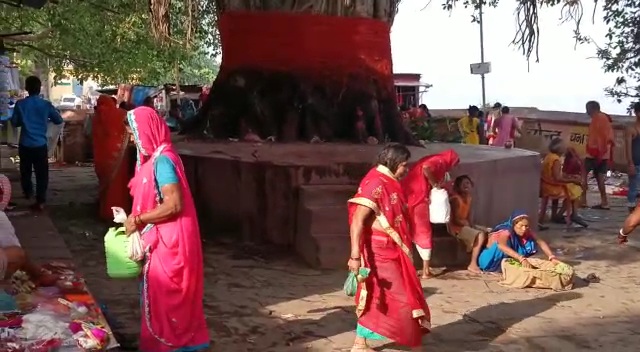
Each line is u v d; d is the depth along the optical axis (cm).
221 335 534
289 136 1007
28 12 2106
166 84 2366
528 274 697
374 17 1066
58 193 1226
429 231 733
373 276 484
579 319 597
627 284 727
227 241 858
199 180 916
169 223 438
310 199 785
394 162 488
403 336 484
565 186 1045
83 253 784
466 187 793
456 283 718
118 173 948
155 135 443
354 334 542
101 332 415
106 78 2289
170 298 438
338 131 1020
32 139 951
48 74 3303
